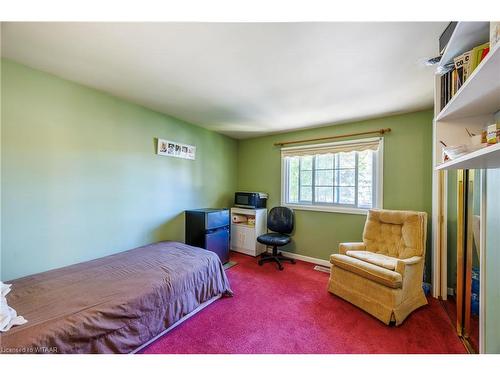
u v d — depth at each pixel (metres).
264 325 1.80
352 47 1.43
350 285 2.15
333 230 3.21
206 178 3.61
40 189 1.83
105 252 2.28
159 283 1.68
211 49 1.49
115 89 2.15
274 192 3.86
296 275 2.85
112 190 2.34
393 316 1.78
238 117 2.96
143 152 2.64
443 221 2.28
